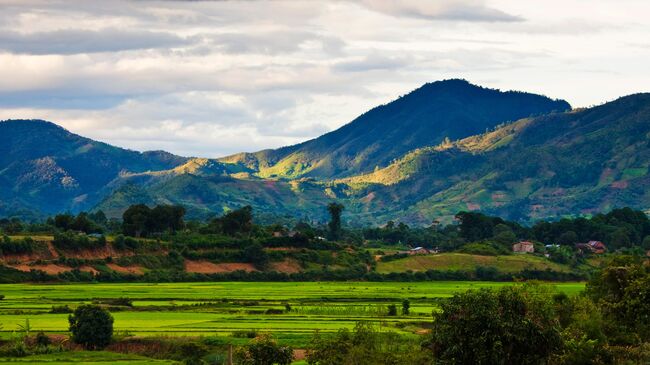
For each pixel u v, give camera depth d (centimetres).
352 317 17950
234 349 13062
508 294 10150
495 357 9638
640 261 17700
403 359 10881
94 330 14225
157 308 19388
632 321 13638
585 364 11144
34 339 14475
